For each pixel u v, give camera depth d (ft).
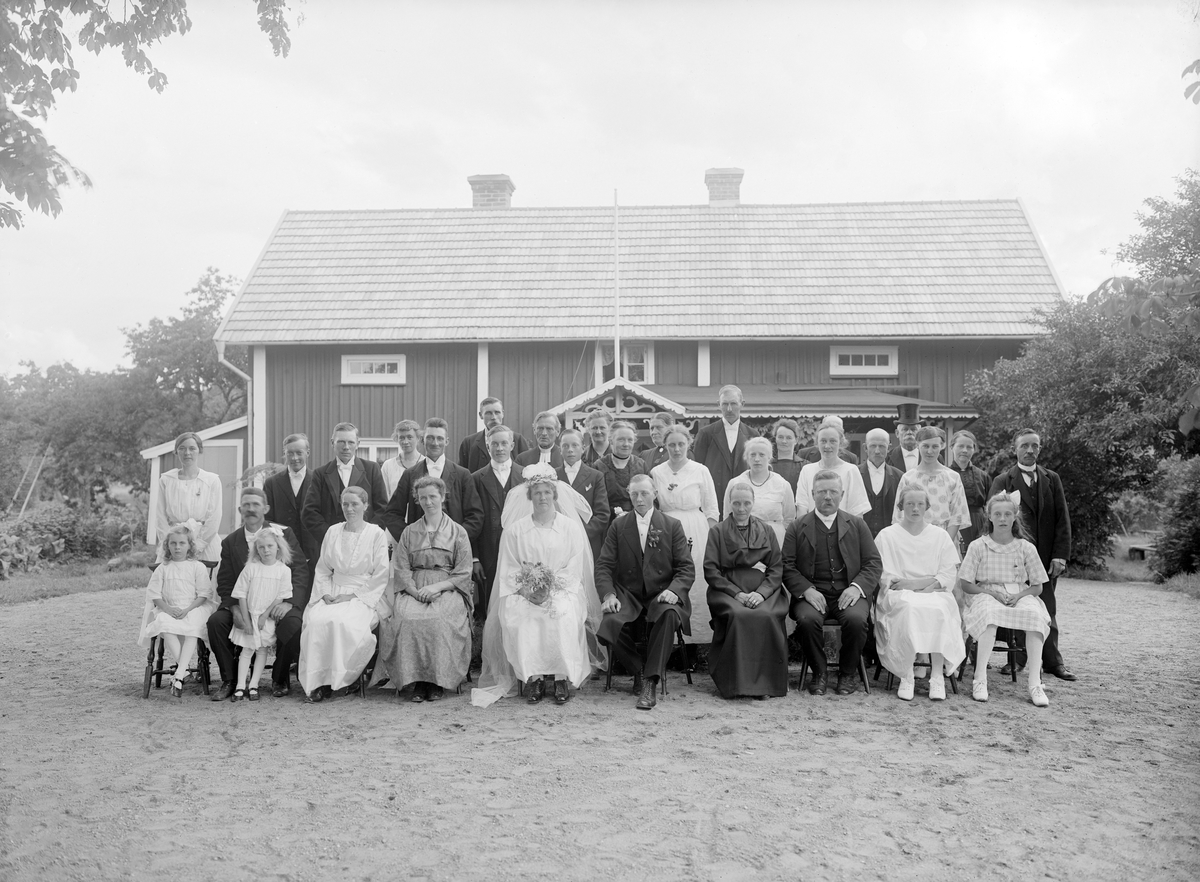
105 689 25.82
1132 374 51.37
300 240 74.13
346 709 23.43
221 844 14.87
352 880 13.62
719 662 24.64
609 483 28.55
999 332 61.93
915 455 32.37
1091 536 58.13
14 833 15.31
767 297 65.87
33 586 49.01
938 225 73.15
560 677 23.93
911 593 25.02
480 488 27.91
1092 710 23.06
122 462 109.09
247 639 24.47
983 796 16.98
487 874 13.79
